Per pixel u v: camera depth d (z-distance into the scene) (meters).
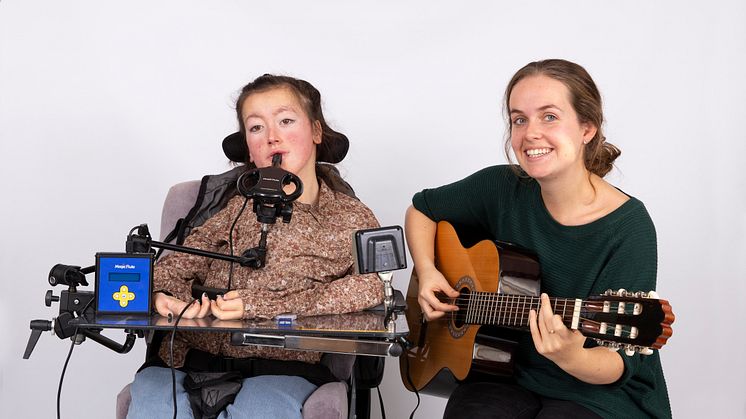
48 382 3.96
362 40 3.94
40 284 3.95
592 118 2.47
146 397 2.44
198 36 3.93
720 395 3.79
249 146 2.82
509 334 2.62
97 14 3.92
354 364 2.88
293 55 3.96
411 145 3.92
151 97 3.93
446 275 2.92
